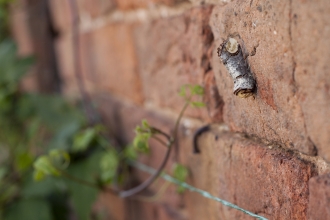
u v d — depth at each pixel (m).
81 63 0.68
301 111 0.28
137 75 0.49
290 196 0.31
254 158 0.33
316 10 0.26
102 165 0.53
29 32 0.85
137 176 0.53
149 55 0.46
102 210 0.64
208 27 0.36
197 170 0.41
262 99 0.31
